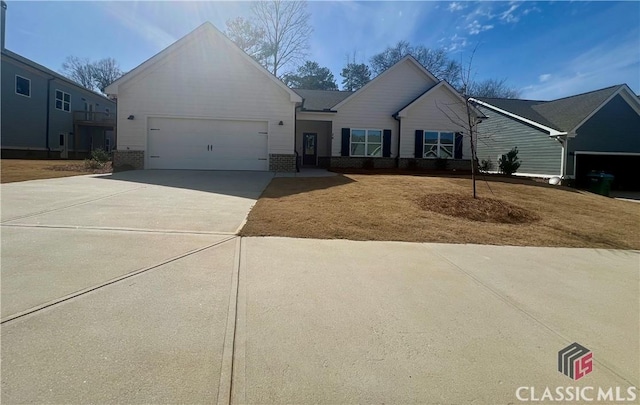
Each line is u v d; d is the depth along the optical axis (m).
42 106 24.61
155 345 2.39
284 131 15.20
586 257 5.12
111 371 2.10
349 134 18.75
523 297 3.54
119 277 3.51
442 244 5.42
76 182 9.74
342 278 3.81
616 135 16.98
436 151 18.97
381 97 18.92
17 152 22.48
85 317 2.71
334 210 7.10
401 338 2.66
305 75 35.75
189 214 6.38
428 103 18.78
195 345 2.42
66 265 3.75
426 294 3.51
